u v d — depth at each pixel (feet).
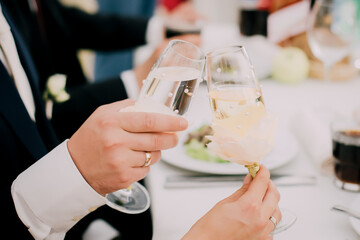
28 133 1.85
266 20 3.95
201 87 2.93
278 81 3.33
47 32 3.53
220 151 1.60
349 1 2.94
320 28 2.68
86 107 2.59
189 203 1.90
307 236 1.69
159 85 1.55
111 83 2.70
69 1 5.01
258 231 1.51
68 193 1.59
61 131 2.52
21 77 2.04
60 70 3.61
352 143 1.89
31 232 1.65
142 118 1.47
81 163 1.57
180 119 1.48
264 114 1.62
